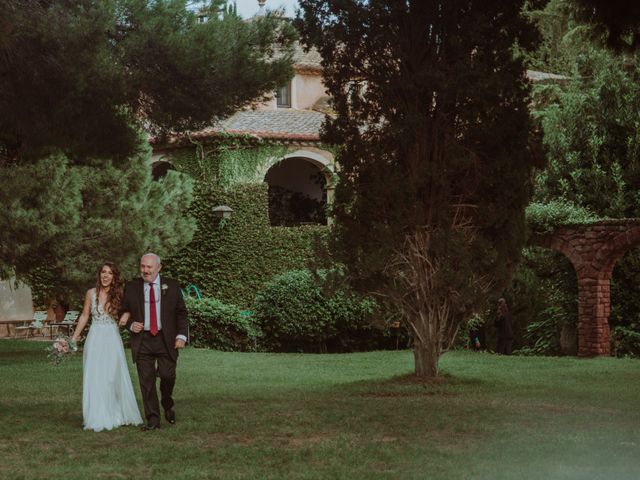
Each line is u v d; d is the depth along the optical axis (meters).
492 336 27.70
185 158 29.73
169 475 7.33
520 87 14.83
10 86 12.90
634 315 23.98
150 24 13.44
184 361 20.17
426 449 8.41
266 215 29.23
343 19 14.91
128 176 24.50
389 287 15.02
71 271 22.42
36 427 10.07
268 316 25.12
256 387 14.77
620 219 22.20
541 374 17.03
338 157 15.12
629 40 15.12
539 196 26.33
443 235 14.46
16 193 18.16
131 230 23.73
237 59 14.09
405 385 14.51
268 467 7.69
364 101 15.01
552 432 9.48
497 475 7.18
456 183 14.94
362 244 14.84
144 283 10.17
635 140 25.33
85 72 12.64
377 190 14.55
